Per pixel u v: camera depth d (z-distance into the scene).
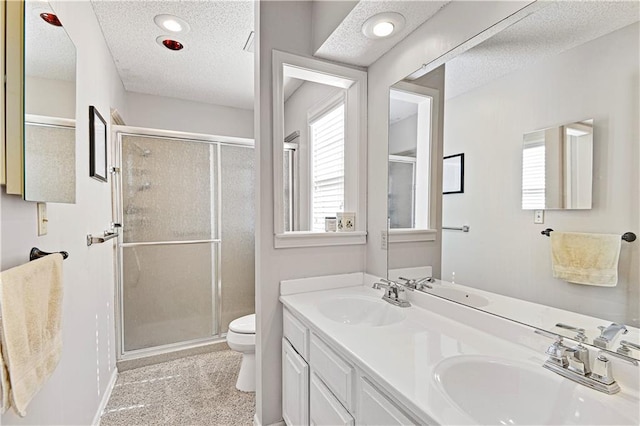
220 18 2.08
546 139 1.04
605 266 0.90
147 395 2.12
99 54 2.06
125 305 2.56
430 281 1.50
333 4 1.61
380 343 1.10
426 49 1.53
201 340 2.86
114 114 2.62
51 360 0.96
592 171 0.93
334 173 2.51
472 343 1.11
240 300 3.04
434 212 1.49
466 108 1.33
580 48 0.96
